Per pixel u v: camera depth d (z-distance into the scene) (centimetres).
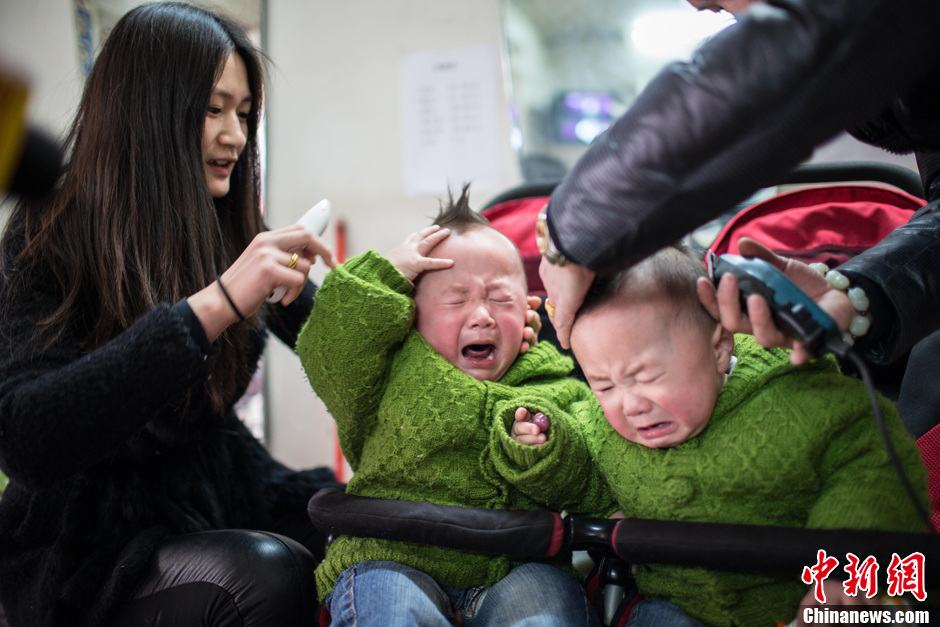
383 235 226
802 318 61
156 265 94
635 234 59
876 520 66
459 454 89
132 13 98
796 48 52
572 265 71
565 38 206
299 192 232
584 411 94
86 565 90
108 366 75
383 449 90
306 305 121
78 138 98
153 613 86
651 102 58
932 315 72
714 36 59
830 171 116
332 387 91
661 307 74
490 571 86
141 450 98
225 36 100
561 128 208
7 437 76
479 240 97
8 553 95
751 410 75
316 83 229
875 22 52
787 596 74
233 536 93
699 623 76
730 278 65
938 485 86
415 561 85
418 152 222
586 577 91
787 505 73
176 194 95
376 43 224
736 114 54
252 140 112
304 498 118
